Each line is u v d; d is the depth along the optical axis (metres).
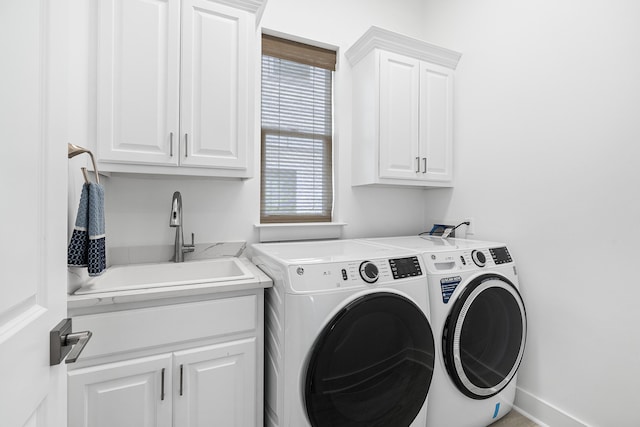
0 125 0.43
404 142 2.01
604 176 1.43
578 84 1.53
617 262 1.39
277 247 1.64
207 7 1.45
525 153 1.76
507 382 1.58
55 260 0.60
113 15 1.30
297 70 2.11
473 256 1.57
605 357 1.43
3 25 0.44
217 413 1.22
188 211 1.76
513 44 1.83
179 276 1.62
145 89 1.35
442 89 2.15
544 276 1.67
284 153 2.07
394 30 2.39
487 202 1.98
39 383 0.54
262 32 1.98
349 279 1.20
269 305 1.34
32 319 0.51
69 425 1.01
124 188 1.62
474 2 2.07
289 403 1.13
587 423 1.48
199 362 1.19
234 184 1.87
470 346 1.45
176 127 1.40
